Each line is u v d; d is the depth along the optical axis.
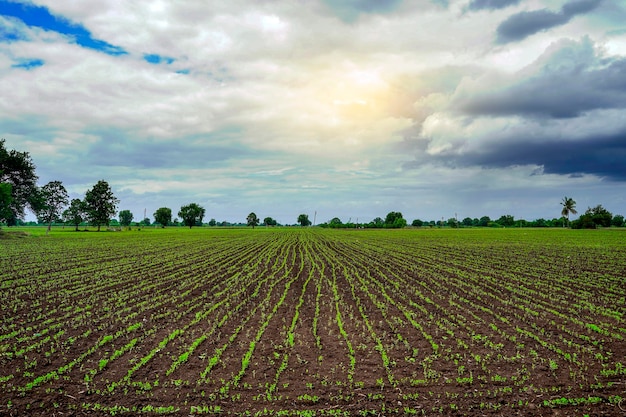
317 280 25.44
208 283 24.30
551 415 8.62
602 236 77.56
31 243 53.72
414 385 10.02
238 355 12.05
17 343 13.02
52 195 83.50
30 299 19.28
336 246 55.03
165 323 15.51
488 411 8.81
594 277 26.47
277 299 19.75
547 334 14.12
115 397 9.43
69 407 8.94
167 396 9.49
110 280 24.86
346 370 10.93
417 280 25.50
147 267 31.23
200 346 12.83
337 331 14.45
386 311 17.44
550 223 177.12
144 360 11.52
